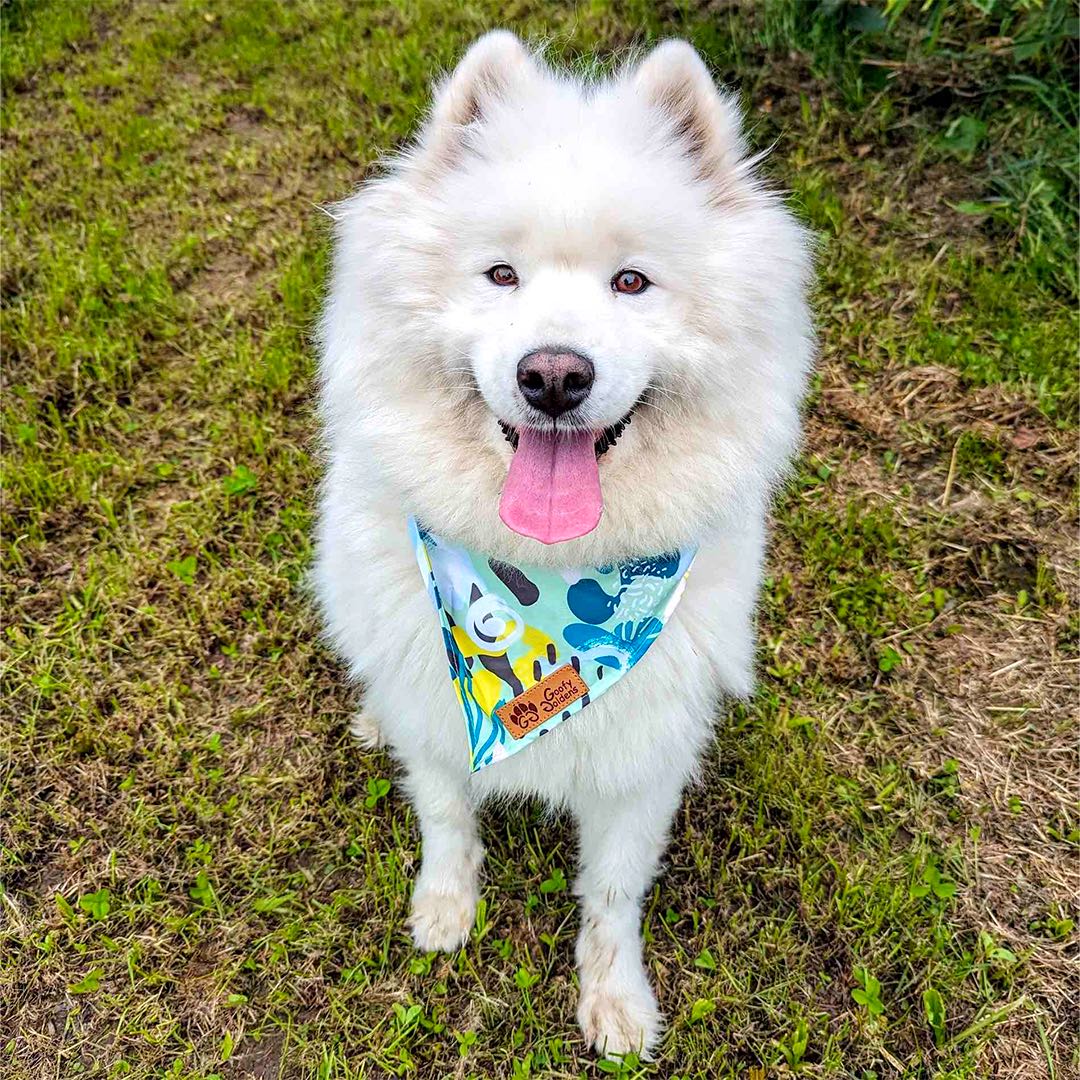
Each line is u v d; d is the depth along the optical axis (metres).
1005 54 1.32
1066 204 1.20
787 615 0.96
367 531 0.69
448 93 0.63
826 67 1.38
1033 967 0.75
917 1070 0.71
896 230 1.24
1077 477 1.03
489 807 0.86
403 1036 0.72
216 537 1.01
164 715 0.89
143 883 0.80
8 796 0.84
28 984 0.75
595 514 0.60
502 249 0.60
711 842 0.82
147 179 1.41
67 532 1.01
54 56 1.66
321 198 1.36
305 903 0.80
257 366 1.13
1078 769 0.85
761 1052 0.72
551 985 0.76
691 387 0.62
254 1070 0.72
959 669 0.92
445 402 0.63
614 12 1.56
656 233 0.59
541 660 0.66
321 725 0.89
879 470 1.06
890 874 0.80
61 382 1.12
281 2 1.73
